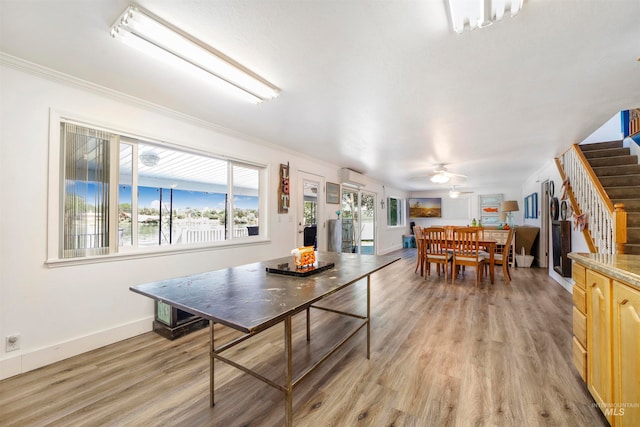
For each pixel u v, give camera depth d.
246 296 1.38
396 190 8.88
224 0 1.28
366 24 1.43
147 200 4.58
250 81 2.01
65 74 1.98
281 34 1.52
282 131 3.27
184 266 2.82
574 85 2.08
